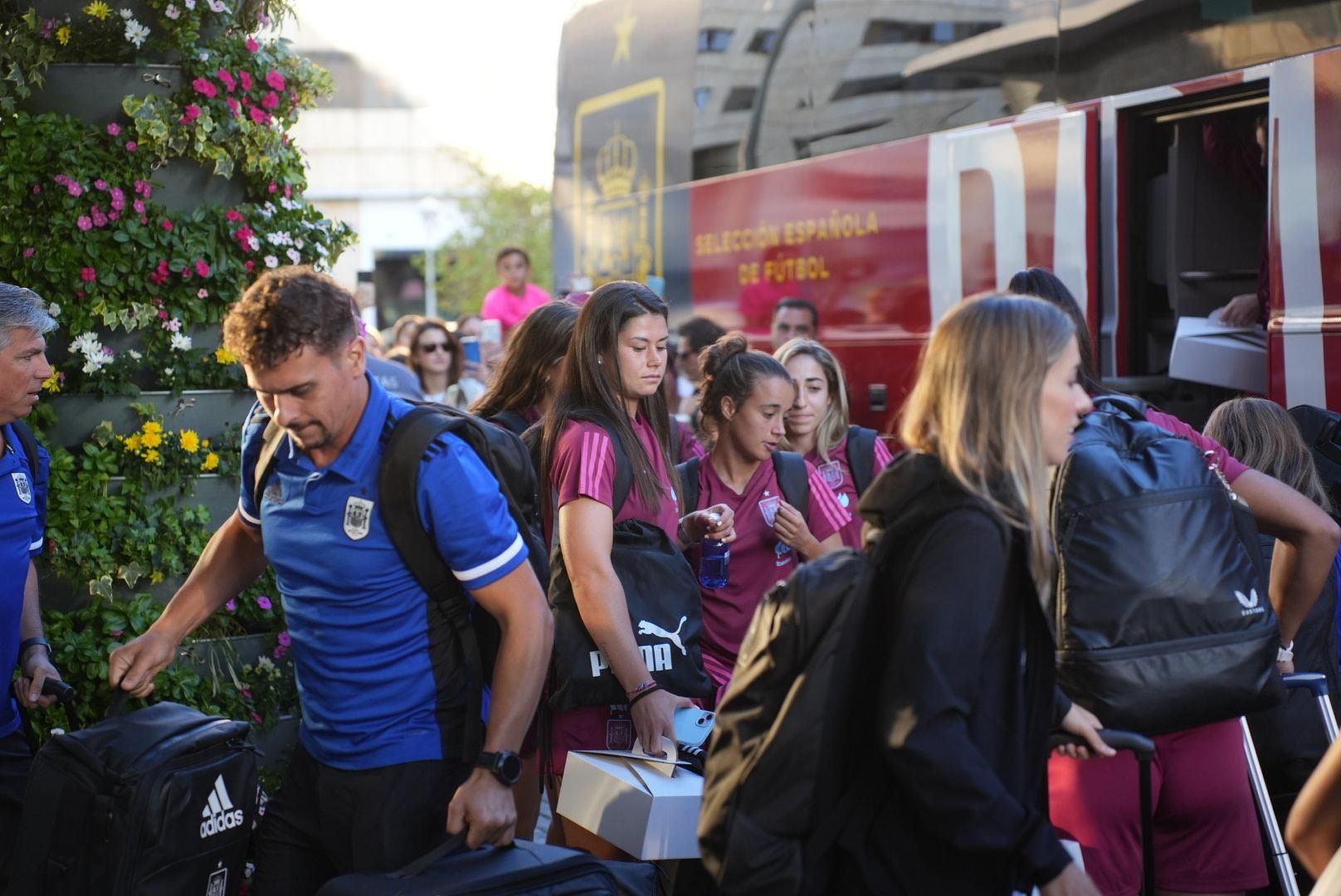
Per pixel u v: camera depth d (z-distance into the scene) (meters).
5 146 4.70
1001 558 2.45
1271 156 5.88
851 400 8.34
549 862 2.97
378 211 47.81
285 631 5.00
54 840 3.21
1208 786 3.53
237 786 3.36
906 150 7.93
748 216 9.26
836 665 2.52
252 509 3.34
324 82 5.28
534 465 4.09
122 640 4.68
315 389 2.87
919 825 2.51
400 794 3.06
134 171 4.80
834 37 8.52
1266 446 4.46
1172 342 6.82
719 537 4.10
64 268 4.71
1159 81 6.46
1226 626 3.28
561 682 3.79
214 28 5.00
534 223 39.69
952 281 7.60
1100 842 3.55
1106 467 3.33
